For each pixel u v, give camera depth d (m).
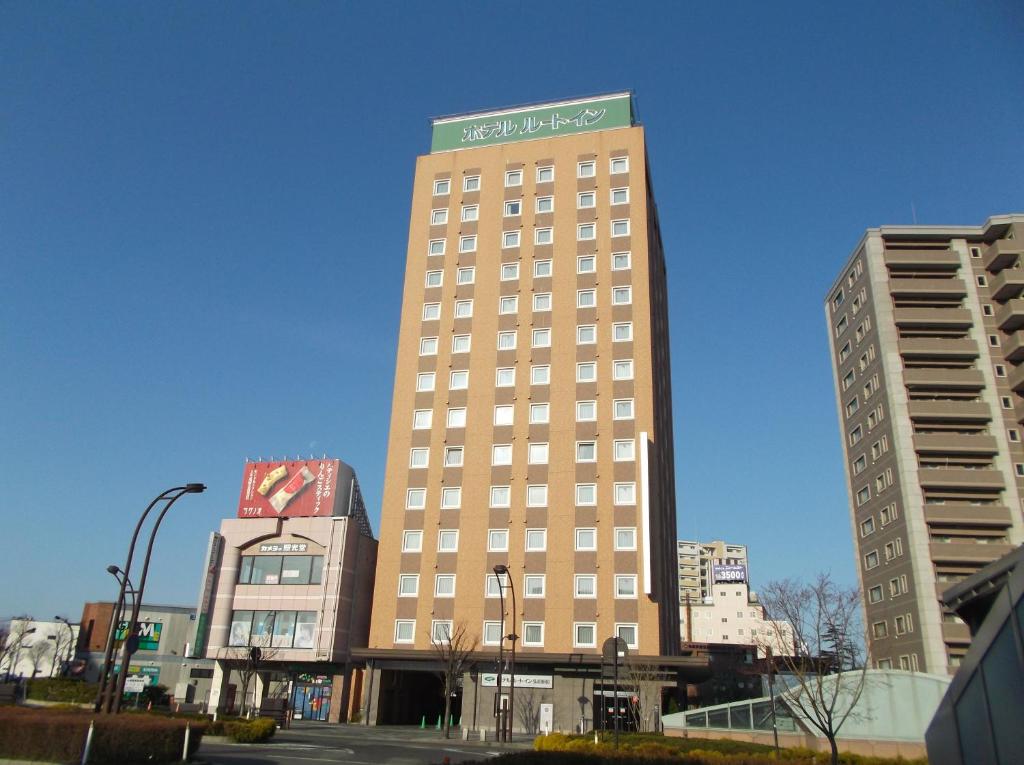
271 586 65.19
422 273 68.38
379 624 58.28
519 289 65.75
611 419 59.97
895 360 74.19
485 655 54.31
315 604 63.59
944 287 75.81
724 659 90.38
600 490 58.06
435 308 66.88
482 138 72.56
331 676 63.16
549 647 54.66
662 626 57.75
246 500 68.12
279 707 50.09
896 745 33.81
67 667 82.00
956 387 72.56
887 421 73.44
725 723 39.38
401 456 62.66
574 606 55.31
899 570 69.56
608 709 52.47
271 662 62.62
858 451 79.88
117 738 23.78
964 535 67.75
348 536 65.69
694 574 189.00
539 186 69.00
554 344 63.25
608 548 56.31
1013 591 14.95
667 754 25.64
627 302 63.19
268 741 36.56
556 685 53.53
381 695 57.72
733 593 153.88
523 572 57.03
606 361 61.75
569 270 65.38
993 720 15.21
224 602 65.12
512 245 67.44
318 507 66.62
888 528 72.12
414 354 65.75
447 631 56.84
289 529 66.50
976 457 70.50
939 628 64.31
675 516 81.12
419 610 57.91
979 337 74.06
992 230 76.56
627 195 66.75
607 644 27.14
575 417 60.62
